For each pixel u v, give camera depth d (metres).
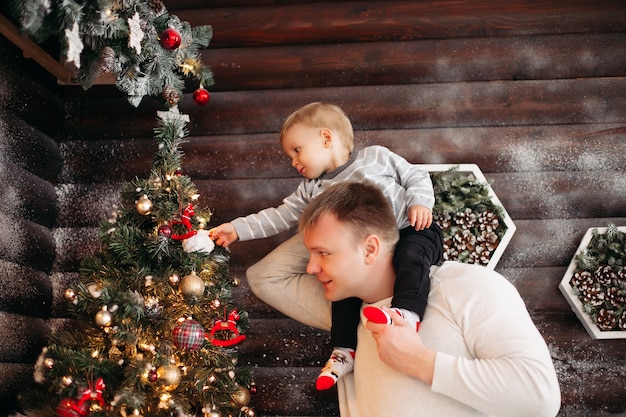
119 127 2.81
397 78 2.74
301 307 2.06
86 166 2.79
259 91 2.79
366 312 1.56
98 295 1.92
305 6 2.80
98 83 2.79
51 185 2.74
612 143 2.62
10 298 2.30
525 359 1.44
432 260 1.86
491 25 2.73
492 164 2.64
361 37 2.77
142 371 1.86
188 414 1.98
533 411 1.42
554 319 2.50
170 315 2.04
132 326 1.94
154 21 2.27
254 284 2.10
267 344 2.56
